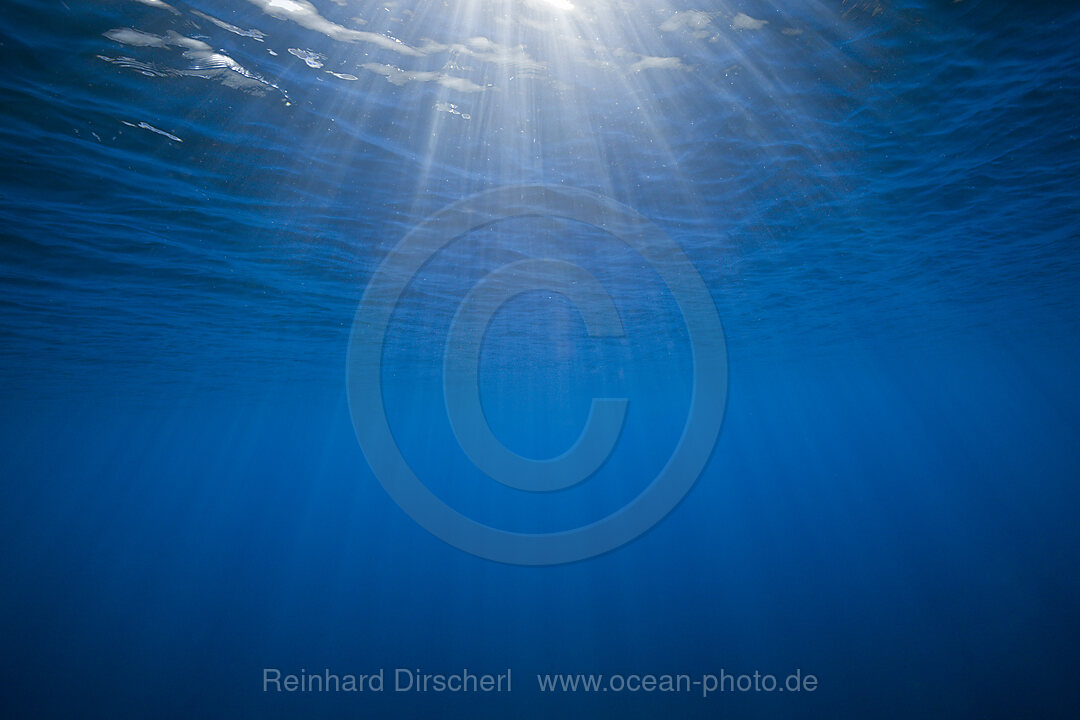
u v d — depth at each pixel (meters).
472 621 18.22
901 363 36.44
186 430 44.75
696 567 22.75
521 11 4.49
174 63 4.36
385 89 5.10
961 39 4.79
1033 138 6.50
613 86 5.31
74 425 35.78
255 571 29.23
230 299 10.90
